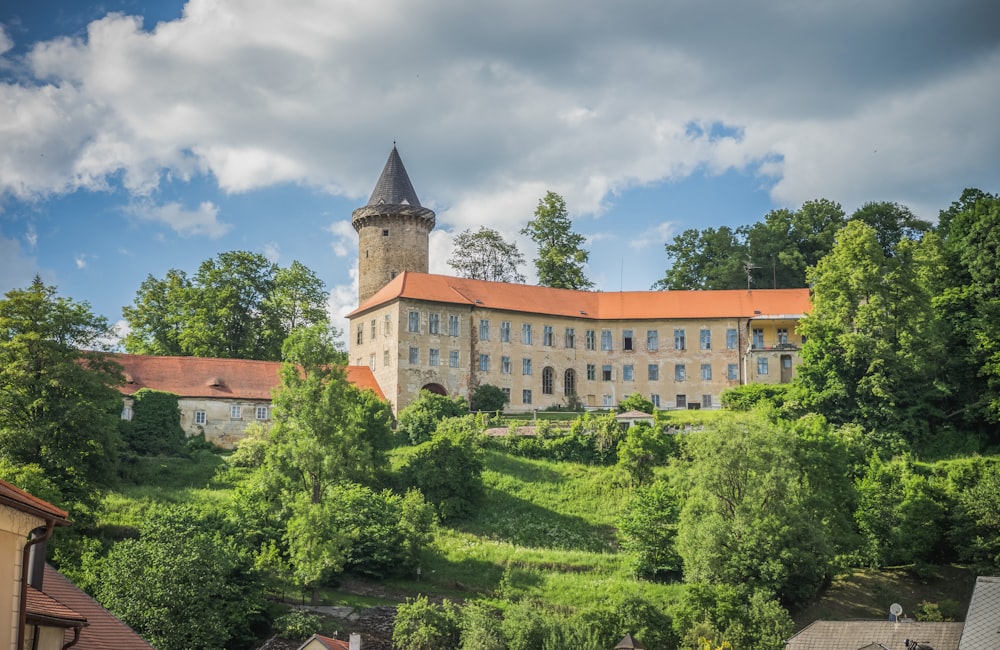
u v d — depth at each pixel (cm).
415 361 12825
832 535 8650
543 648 6694
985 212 12325
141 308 13362
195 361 11731
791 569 7888
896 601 8300
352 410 9400
